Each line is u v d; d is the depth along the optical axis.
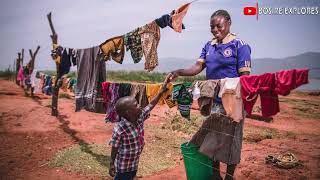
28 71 18.42
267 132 10.56
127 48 6.27
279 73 3.22
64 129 9.75
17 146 8.09
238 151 4.48
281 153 7.34
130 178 4.30
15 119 11.08
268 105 3.43
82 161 6.86
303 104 17.66
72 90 12.40
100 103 7.54
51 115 11.70
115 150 4.14
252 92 3.52
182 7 5.56
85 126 10.21
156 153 7.52
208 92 4.12
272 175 5.90
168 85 4.88
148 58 5.91
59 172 6.37
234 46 4.40
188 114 4.83
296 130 11.27
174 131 9.80
